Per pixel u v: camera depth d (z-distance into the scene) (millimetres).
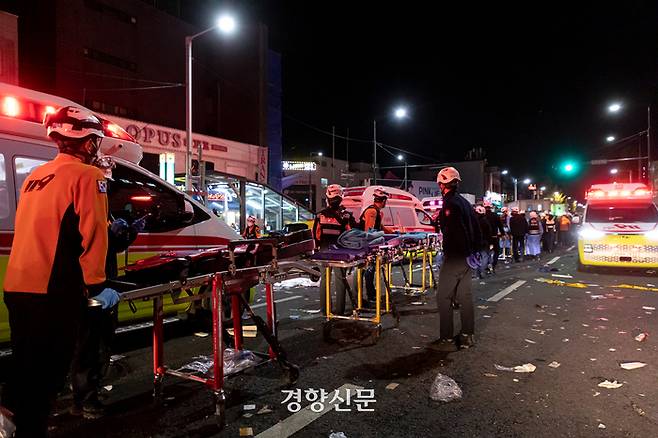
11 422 2738
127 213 5676
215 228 6586
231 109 33656
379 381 4641
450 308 5676
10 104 4973
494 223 12984
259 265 4352
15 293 2754
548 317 7449
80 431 3592
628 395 4293
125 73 26281
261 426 3680
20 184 4953
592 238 12930
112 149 5895
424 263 8758
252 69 33844
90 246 2766
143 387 4500
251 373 4832
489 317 7457
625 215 13828
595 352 5590
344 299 7012
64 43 23266
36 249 2734
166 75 28688
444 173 5773
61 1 23141
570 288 10398
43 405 2803
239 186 19781
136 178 5723
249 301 7020
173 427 3666
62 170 2805
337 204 6844
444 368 5031
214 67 32469
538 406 4051
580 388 4465
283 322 7129
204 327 6699
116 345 5930
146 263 3799
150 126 22688
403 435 3531
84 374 3789
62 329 2785
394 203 14703
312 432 3578
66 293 2781
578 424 3711
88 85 24359
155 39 27969
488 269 12930
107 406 4043
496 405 4074
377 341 6000
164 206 6145
